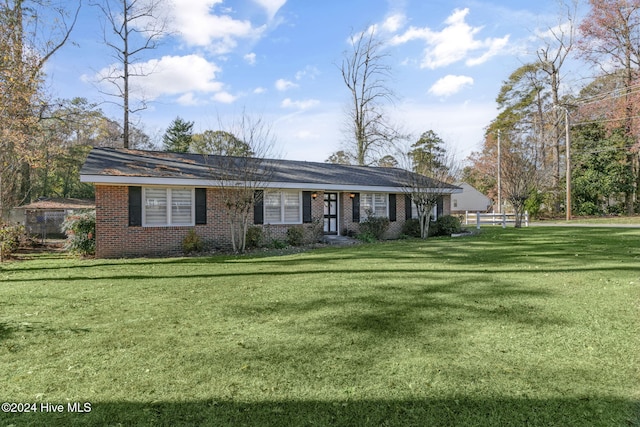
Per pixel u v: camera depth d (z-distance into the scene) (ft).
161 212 42.73
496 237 53.52
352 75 106.83
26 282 25.20
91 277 26.89
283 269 29.22
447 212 67.26
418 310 17.25
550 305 17.74
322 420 8.71
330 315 16.71
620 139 99.66
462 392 9.85
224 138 61.67
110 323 16.02
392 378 10.65
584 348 12.59
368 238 53.88
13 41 44.98
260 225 49.24
